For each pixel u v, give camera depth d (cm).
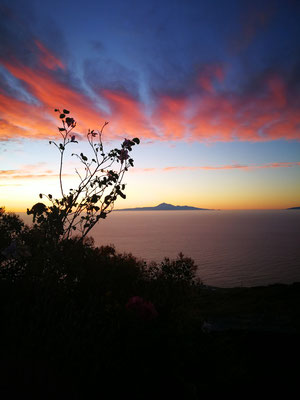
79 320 243
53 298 270
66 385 193
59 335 223
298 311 1075
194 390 216
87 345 219
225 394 276
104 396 195
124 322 248
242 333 615
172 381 218
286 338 570
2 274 310
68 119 370
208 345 292
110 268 384
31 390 176
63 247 354
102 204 362
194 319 316
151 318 255
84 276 343
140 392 204
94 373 202
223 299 1612
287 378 375
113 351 225
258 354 479
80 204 362
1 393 168
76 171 370
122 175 379
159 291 348
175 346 246
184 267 391
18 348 221
